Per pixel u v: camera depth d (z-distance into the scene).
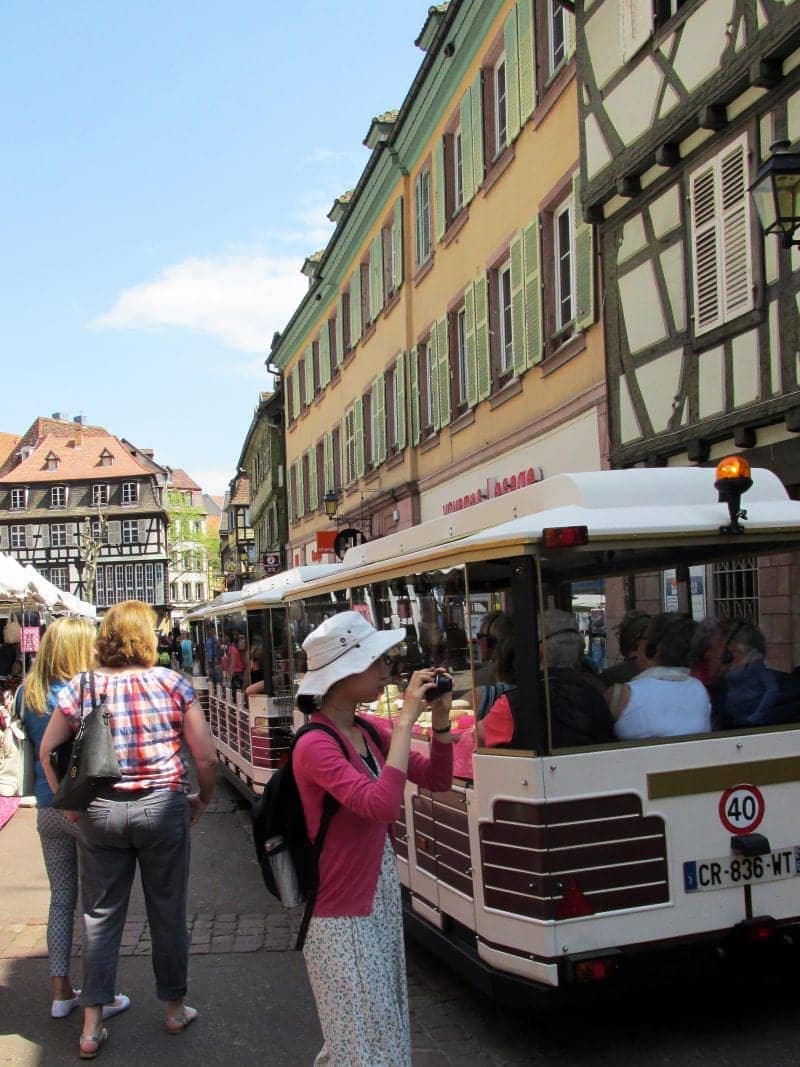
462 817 4.46
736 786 4.22
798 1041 4.21
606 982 3.99
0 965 5.56
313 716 3.28
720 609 4.66
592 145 11.77
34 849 8.54
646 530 4.19
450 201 18.28
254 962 5.51
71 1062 4.27
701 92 9.66
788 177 6.89
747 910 4.19
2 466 88.06
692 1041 4.27
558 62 13.77
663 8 10.45
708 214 9.87
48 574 80.69
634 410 11.30
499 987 4.16
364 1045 3.00
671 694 4.32
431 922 4.89
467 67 16.86
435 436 19.06
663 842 4.09
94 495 81.19
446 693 3.27
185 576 93.56
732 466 4.25
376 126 22.09
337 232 24.83
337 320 27.25
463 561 4.48
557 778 4.00
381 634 3.28
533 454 14.58
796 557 4.63
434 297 19.03
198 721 4.56
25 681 5.01
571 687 4.13
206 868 7.88
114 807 4.34
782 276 8.84
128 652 4.54
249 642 9.81
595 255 12.23
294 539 34.19
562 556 4.21
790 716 4.45
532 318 14.33
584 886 3.98
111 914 4.41
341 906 3.06
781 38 8.55
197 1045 4.42
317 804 3.09
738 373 9.48
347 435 26.08
